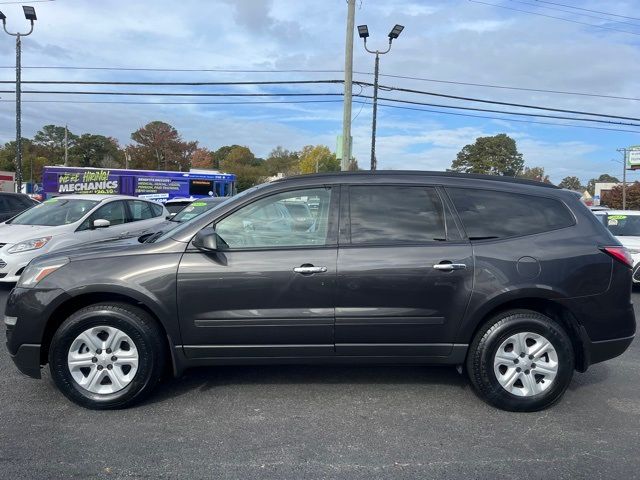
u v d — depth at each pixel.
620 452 3.40
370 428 3.70
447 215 4.09
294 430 3.65
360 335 3.95
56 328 4.05
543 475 3.11
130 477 3.03
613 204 71.25
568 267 3.99
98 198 9.95
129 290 3.83
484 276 3.93
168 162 92.75
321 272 3.88
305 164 93.56
